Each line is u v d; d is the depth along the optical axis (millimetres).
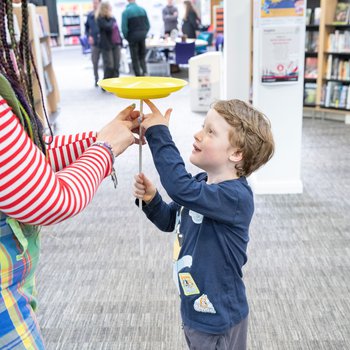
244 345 1505
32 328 1000
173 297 2525
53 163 1231
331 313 2365
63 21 18516
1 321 938
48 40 6816
